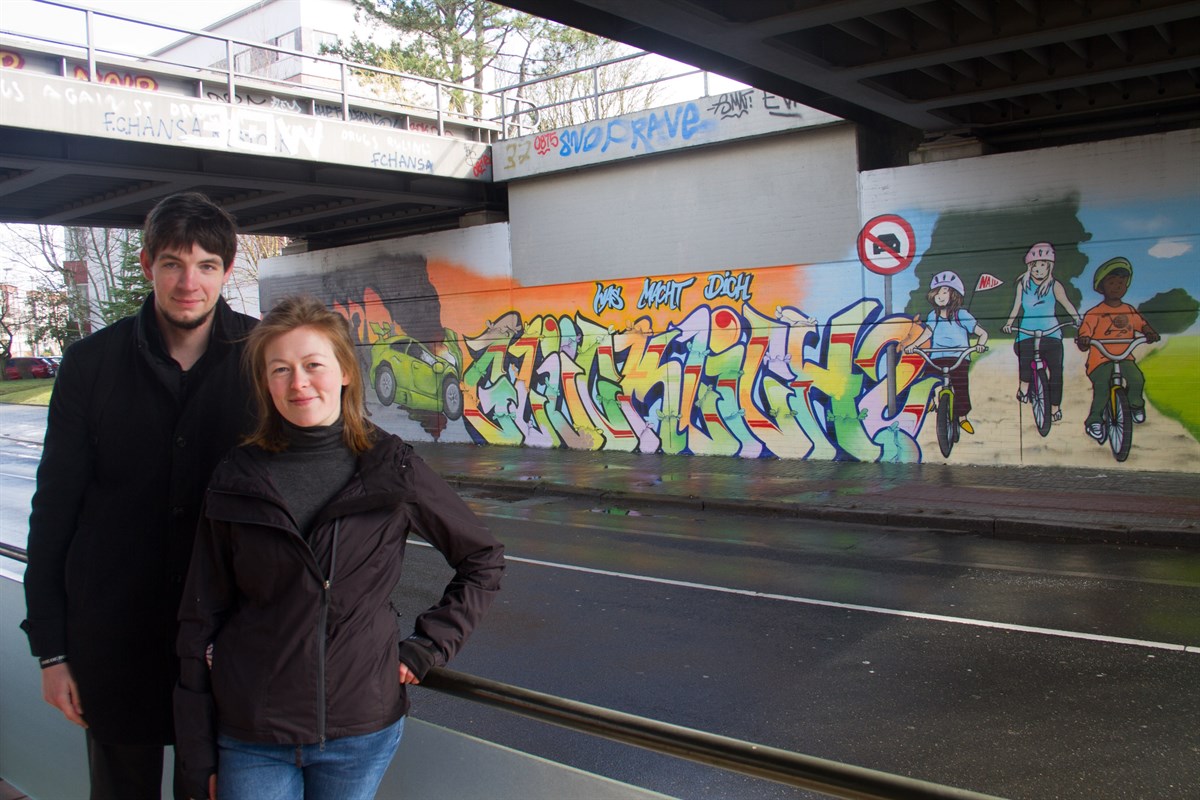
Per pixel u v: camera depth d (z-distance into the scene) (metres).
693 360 17.33
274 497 2.17
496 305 20.23
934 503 11.97
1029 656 6.50
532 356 19.70
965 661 6.44
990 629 7.16
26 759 3.83
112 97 14.09
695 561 9.88
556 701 2.16
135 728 2.62
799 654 6.70
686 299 17.33
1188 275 12.77
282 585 2.18
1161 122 13.98
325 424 2.29
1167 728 5.18
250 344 2.28
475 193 20.70
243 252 39.38
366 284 22.89
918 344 14.89
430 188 19.73
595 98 18.11
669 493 13.75
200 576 2.26
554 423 19.47
